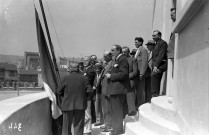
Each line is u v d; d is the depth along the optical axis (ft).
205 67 11.27
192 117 13.28
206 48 11.19
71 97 22.57
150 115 19.45
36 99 19.98
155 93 24.62
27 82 180.96
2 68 189.88
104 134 24.71
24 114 16.28
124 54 22.58
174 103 18.16
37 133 19.53
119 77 20.72
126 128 20.48
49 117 23.71
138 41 25.86
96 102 28.55
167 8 32.14
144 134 17.21
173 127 16.19
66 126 22.93
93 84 27.86
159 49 24.25
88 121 25.62
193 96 13.25
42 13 26.45
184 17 14.71
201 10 12.12
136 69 24.08
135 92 25.64
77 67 23.20
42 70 24.70
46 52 25.41
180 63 17.39
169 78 25.25
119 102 21.22
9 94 129.90
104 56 25.53
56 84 25.27
